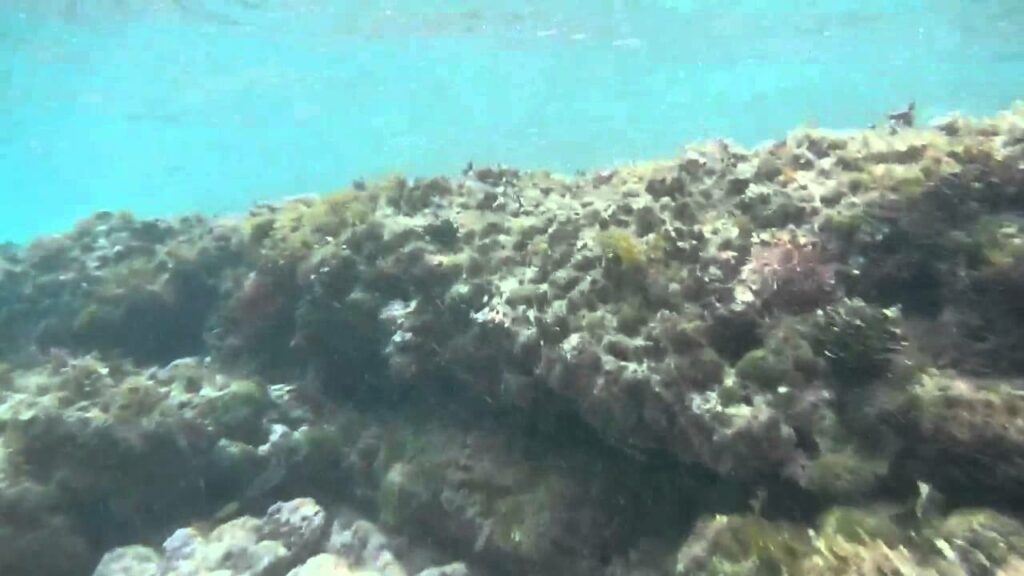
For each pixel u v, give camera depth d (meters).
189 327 2.12
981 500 0.88
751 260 1.13
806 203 1.22
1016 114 1.26
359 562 1.39
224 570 1.38
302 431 1.62
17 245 2.68
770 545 0.86
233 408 1.66
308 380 1.74
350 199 1.81
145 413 1.60
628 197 1.41
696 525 0.99
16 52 6.27
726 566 0.87
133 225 2.45
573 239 1.35
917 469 0.92
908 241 1.11
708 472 1.07
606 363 1.09
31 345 2.19
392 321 1.49
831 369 1.01
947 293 1.07
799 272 1.08
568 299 1.20
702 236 1.21
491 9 5.62
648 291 1.16
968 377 0.98
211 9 5.42
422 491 1.37
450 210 1.65
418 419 1.54
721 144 1.49
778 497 0.96
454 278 1.44
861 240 1.12
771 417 0.95
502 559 1.25
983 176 1.11
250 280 1.82
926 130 1.33
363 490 1.55
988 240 1.05
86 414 1.57
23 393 1.84
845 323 1.01
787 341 1.02
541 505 1.23
